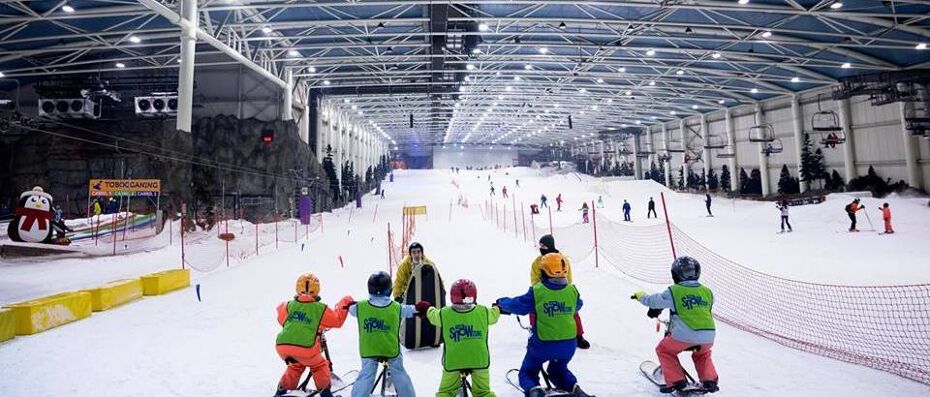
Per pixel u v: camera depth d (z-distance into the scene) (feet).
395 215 125.49
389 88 145.59
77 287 35.50
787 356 16.89
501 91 149.28
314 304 13.12
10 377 16.02
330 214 131.13
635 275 34.76
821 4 66.74
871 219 72.84
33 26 85.40
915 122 93.50
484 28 86.74
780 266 35.76
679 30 87.56
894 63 92.43
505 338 20.25
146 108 109.81
